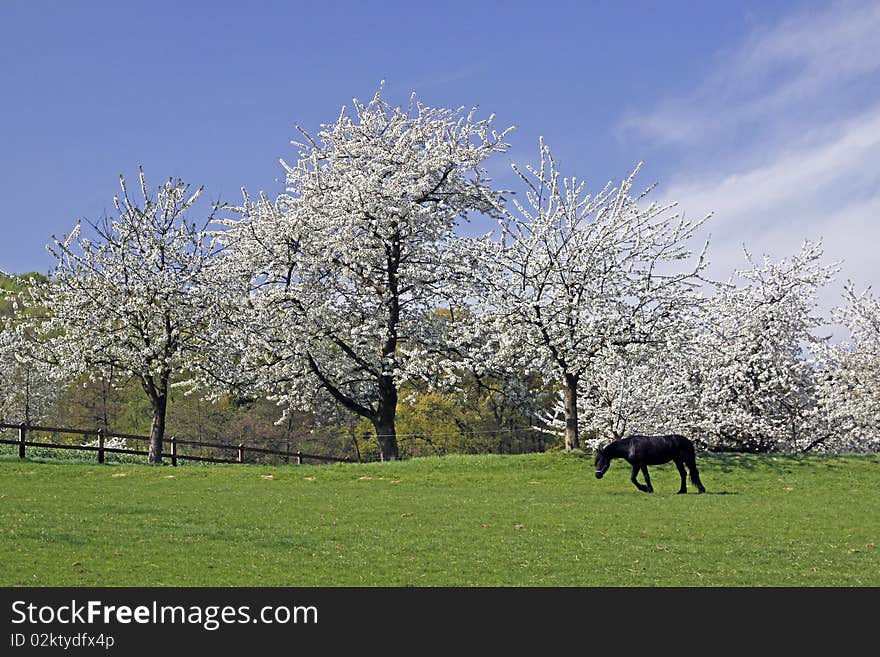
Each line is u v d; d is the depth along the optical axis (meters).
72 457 42.25
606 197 42.16
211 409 69.75
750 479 34.25
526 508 26.83
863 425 48.72
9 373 66.06
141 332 44.59
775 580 17.80
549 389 60.59
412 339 46.19
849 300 50.81
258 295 45.41
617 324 40.34
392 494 30.53
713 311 41.31
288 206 47.59
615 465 36.88
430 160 46.12
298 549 19.95
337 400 48.19
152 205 46.41
